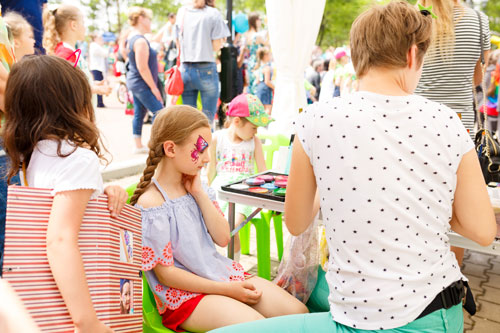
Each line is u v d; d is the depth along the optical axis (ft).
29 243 3.43
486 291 8.74
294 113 13.76
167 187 5.55
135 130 19.25
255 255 10.22
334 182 3.62
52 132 3.89
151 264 5.10
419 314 3.45
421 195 3.52
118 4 95.25
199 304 5.12
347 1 79.82
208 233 5.85
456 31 8.08
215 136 9.65
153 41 26.63
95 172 3.84
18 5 8.59
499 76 19.92
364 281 3.52
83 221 3.71
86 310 3.43
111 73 55.52
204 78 15.75
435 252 3.60
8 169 5.32
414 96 3.76
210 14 15.17
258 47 25.94
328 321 3.72
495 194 6.14
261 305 5.50
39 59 4.02
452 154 3.58
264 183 6.84
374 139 3.52
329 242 3.79
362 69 3.87
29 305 3.36
